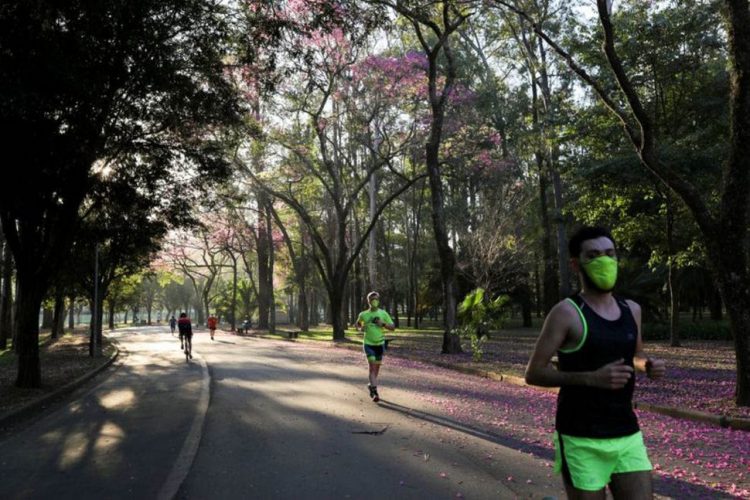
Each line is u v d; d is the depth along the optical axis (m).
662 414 9.44
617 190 21.03
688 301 43.47
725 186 9.50
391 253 61.75
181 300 115.25
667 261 21.94
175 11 11.52
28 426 9.55
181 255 63.78
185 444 7.46
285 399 11.19
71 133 11.10
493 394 11.59
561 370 2.95
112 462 6.76
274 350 27.05
